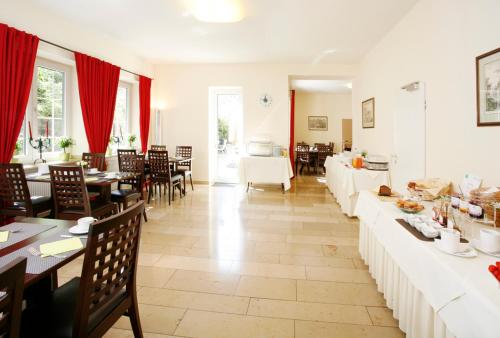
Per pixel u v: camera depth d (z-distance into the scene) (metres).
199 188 6.91
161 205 5.31
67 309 1.46
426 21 3.39
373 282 2.62
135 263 1.64
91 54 4.99
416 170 3.61
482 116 2.39
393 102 4.44
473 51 2.53
